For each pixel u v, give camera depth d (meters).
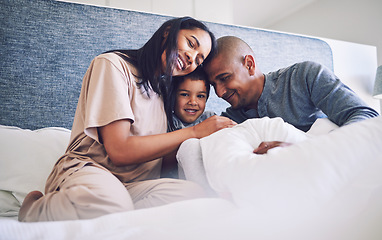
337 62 2.05
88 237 0.40
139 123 1.16
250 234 0.36
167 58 1.36
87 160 0.98
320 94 1.29
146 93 1.23
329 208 0.42
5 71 1.33
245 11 3.20
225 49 1.55
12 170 1.05
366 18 2.82
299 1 3.18
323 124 1.14
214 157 0.66
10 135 1.13
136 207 0.80
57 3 1.45
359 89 2.10
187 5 2.28
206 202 0.54
